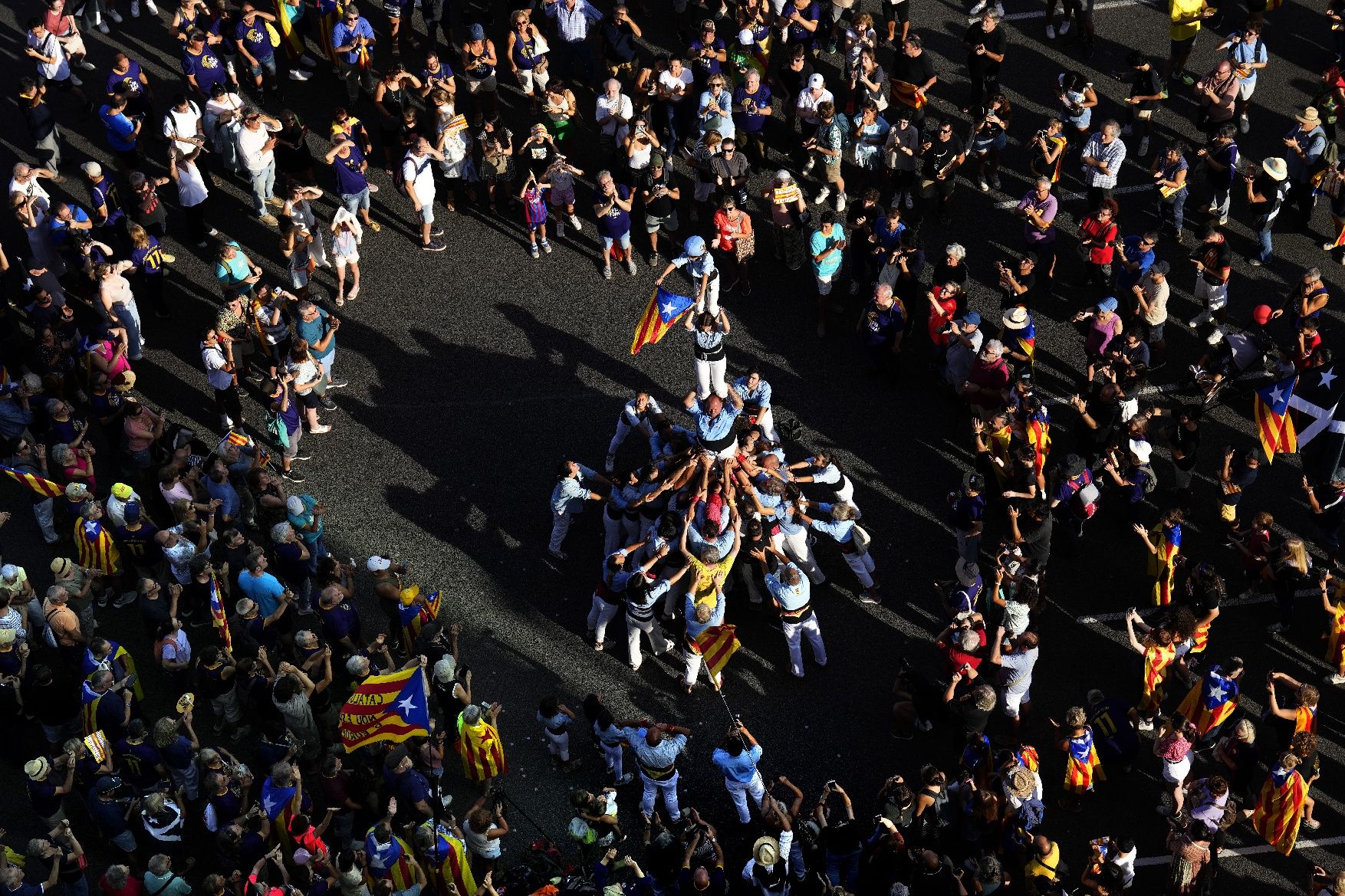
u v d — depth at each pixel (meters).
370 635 22.75
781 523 22.52
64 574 21.73
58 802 19.72
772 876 18.70
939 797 19.75
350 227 26.16
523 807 21.09
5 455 24.30
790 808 20.77
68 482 23.11
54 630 20.95
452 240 28.12
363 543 23.92
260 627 21.36
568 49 29.78
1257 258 27.39
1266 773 21.34
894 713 21.47
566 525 23.34
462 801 21.16
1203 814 19.39
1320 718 21.92
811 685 22.34
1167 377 25.91
